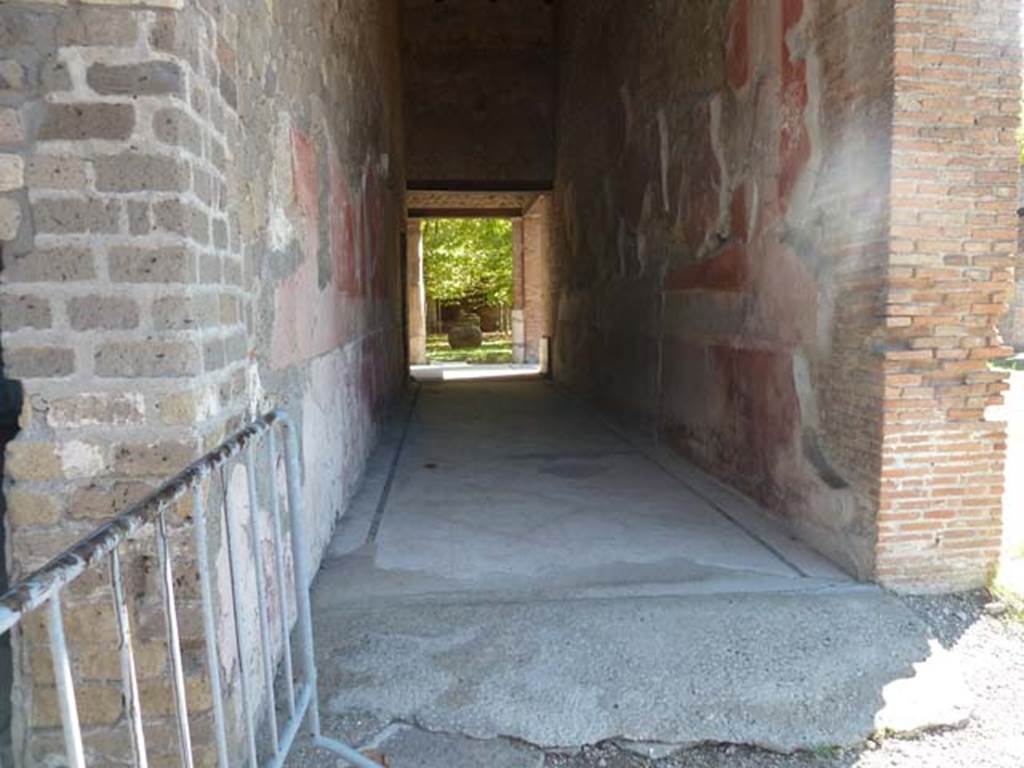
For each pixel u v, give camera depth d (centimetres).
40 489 172
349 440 460
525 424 751
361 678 244
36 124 167
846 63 323
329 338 386
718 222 482
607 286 801
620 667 249
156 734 176
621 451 611
